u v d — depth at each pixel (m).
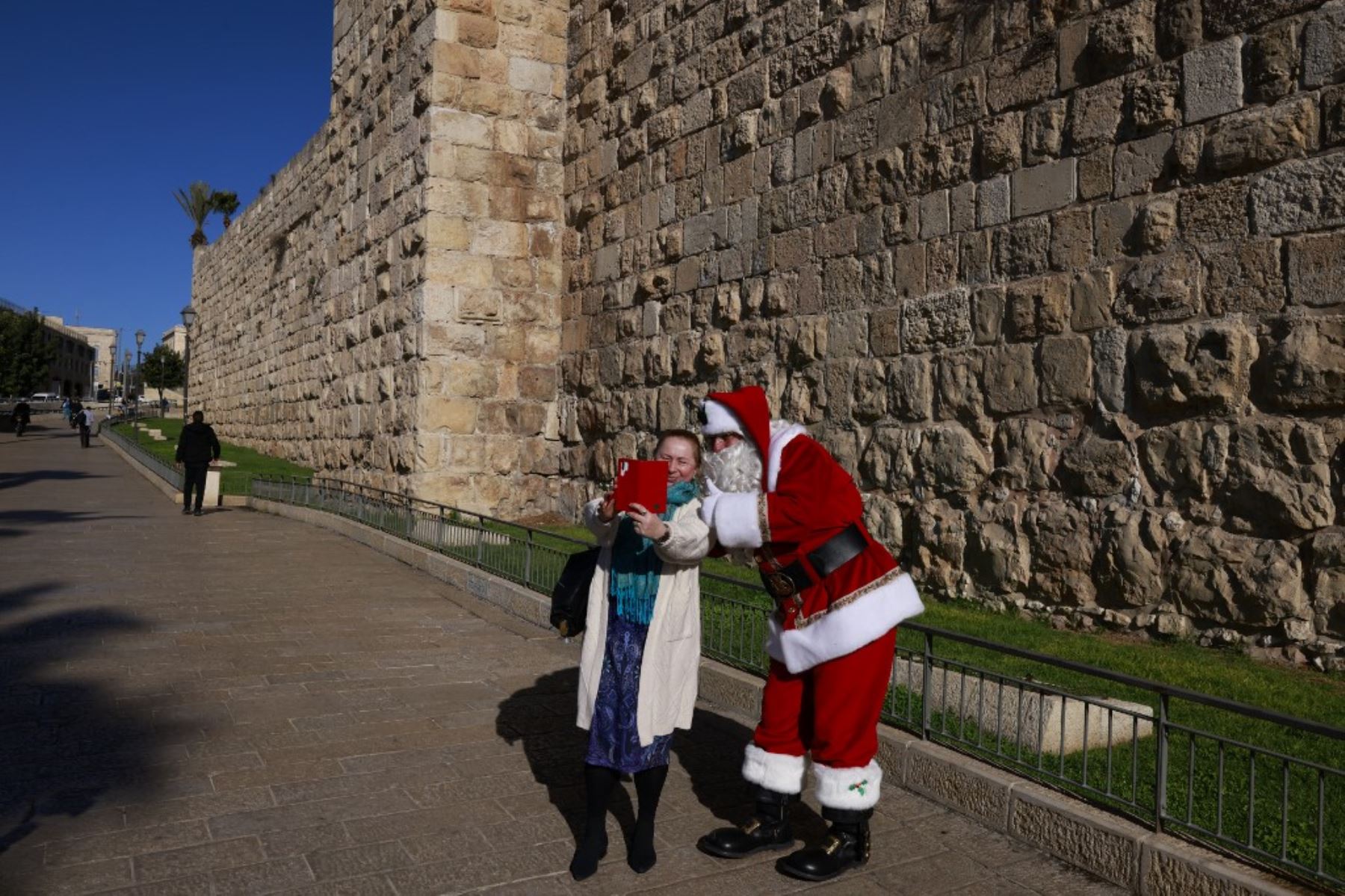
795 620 3.96
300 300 27.19
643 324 13.63
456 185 15.26
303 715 5.93
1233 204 6.88
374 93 17.53
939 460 8.98
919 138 9.41
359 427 17.58
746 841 4.10
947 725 5.34
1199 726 5.25
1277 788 4.45
